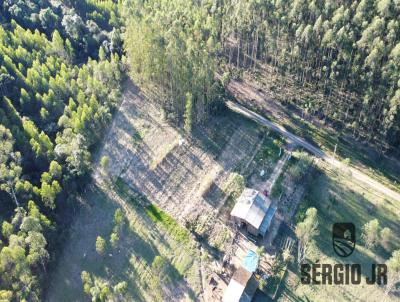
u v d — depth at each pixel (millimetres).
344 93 128750
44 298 88750
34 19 146500
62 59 135000
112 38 143000
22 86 120250
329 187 108312
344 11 121875
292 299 89125
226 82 131000
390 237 97625
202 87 119125
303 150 118250
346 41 117562
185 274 93188
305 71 132750
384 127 112938
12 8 145750
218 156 117312
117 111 129500
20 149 105875
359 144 120312
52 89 121562
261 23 135875
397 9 115562
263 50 143500
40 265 90938
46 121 116125
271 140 120625
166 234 100062
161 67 122562
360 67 119875
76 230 100438
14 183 96938
